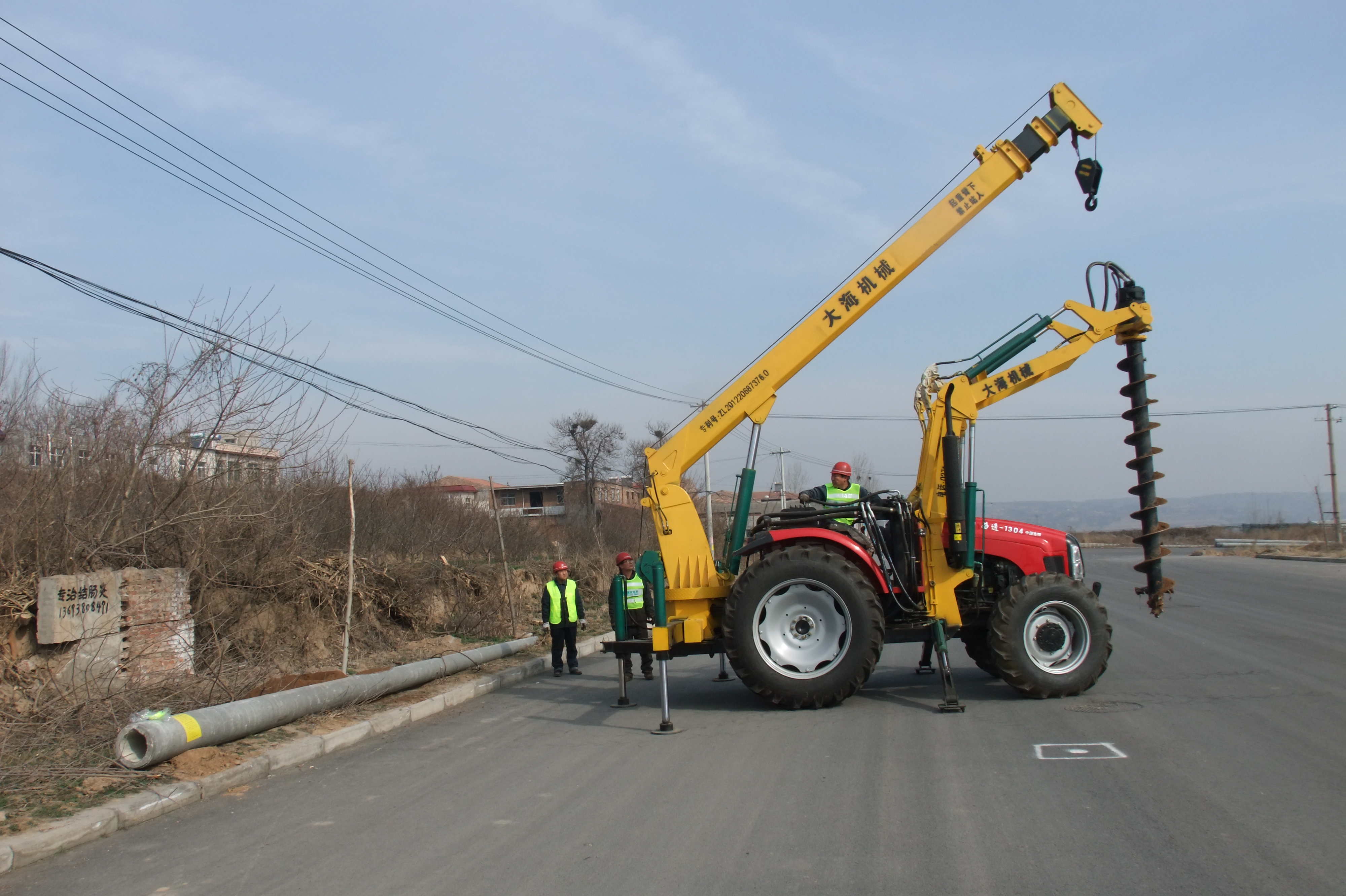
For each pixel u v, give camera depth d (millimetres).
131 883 4680
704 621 9359
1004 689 9664
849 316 9469
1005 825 5062
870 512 9523
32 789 5898
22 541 8562
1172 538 67125
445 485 25703
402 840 5234
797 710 8859
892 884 4270
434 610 14727
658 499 9414
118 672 8344
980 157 9719
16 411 9945
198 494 10242
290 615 11641
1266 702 8172
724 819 5371
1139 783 5766
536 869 4660
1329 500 52500
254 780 6676
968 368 9516
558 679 11961
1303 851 4488
